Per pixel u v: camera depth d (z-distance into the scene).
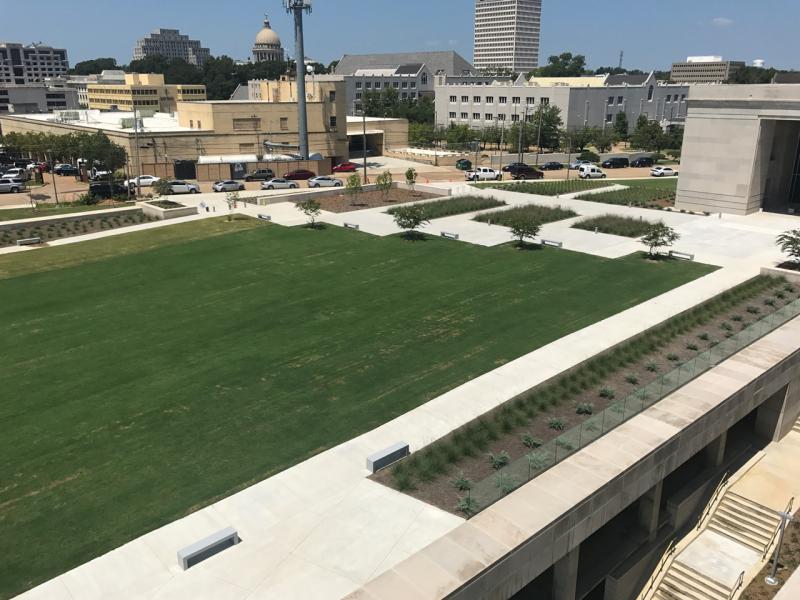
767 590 19.33
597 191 65.44
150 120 102.00
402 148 111.12
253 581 14.51
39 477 19.25
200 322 30.81
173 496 18.31
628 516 21.95
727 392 22.12
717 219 52.34
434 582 14.08
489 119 127.62
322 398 23.62
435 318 31.05
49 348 28.03
